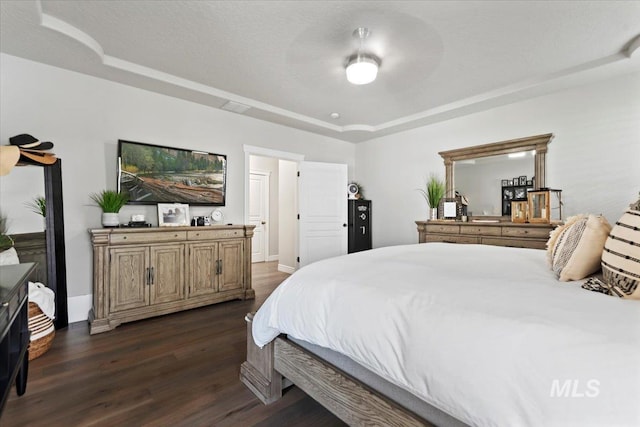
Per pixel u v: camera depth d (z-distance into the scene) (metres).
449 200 4.17
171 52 2.62
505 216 3.69
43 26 2.14
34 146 2.45
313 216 4.96
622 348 0.68
